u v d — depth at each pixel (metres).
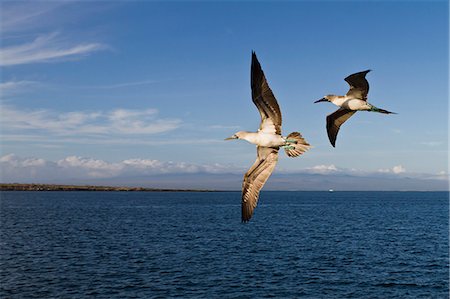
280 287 31.22
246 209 9.50
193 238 54.81
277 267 37.22
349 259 41.03
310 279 33.47
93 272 34.91
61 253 43.41
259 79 8.59
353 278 33.94
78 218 86.00
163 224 73.50
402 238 56.12
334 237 56.56
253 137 9.05
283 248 47.03
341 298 29.00
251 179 9.60
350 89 9.98
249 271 35.75
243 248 46.84
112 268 36.34
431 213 108.50
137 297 28.50
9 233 59.62
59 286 30.83
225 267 37.12
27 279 32.69
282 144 9.00
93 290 29.91
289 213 105.44
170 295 28.98
